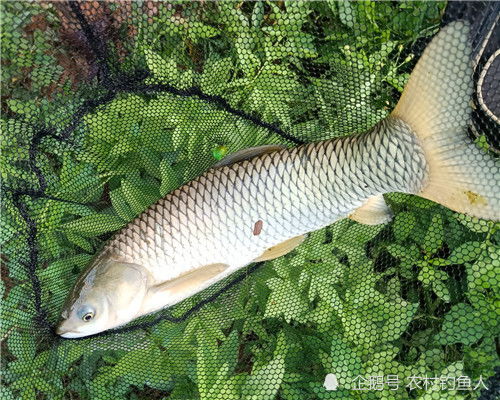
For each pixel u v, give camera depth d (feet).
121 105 2.22
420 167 1.78
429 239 2.15
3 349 2.18
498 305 2.02
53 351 2.24
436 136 1.77
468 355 2.03
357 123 2.20
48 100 2.15
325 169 1.85
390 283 2.20
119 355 2.29
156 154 2.38
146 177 2.41
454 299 2.12
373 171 1.81
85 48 2.06
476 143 1.90
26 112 2.15
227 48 2.26
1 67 2.07
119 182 2.41
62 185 2.28
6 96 2.13
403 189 1.81
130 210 2.34
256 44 2.22
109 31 2.06
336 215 1.92
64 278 2.28
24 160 2.17
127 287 1.92
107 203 2.41
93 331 1.96
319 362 2.19
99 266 1.94
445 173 1.79
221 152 2.28
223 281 2.30
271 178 1.88
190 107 2.26
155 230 1.92
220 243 1.92
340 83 2.16
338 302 2.19
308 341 2.22
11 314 2.18
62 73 2.11
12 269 2.19
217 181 1.91
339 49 2.15
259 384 2.11
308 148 1.87
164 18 2.13
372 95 2.17
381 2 2.06
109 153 2.33
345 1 2.07
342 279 2.26
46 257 2.27
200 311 2.28
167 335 2.28
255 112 2.27
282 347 2.18
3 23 1.98
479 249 2.07
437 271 2.13
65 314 1.94
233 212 1.90
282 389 2.16
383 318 2.14
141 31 2.13
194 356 2.26
